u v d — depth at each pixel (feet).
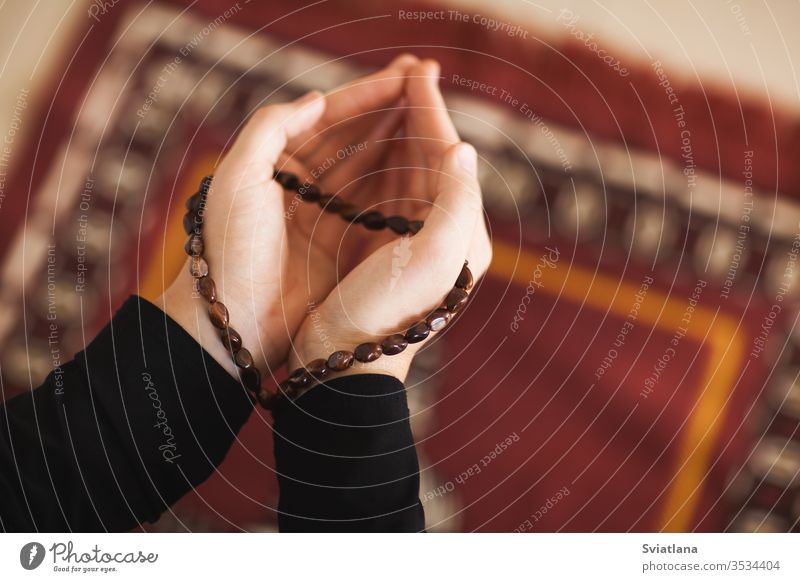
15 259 2.87
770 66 3.12
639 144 3.05
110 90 3.01
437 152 2.41
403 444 1.77
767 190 3.03
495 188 2.99
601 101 3.09
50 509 1.72
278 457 1.84
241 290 1.96
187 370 1.81
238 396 1.88
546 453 2.87
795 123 3.06
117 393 1.75
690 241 2.98
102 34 3.05
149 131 2.99
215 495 2.78
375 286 1.90
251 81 3.05
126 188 2.95
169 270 2.92
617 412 2.89
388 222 2.27
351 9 3.12
